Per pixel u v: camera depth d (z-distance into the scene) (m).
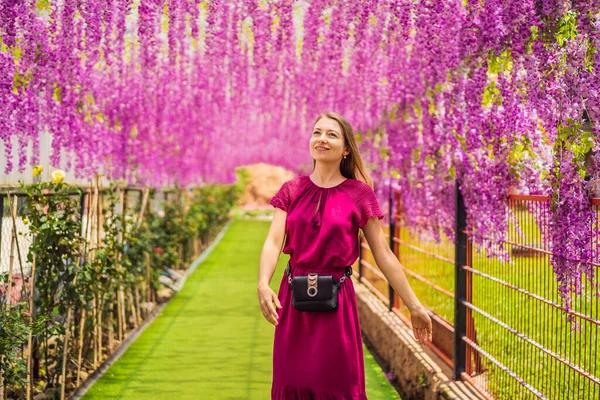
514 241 3.05
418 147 4.47
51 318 3.83
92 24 3.34
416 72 4.07
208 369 4.64
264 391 4.11
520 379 2.94
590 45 2.36
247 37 4.68
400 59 4.16
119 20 3.65
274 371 2.36
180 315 6.75
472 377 3.56
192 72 5.63
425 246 4.73
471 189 3.43
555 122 2.49
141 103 5.58
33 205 3.72
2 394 3.34
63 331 3.68
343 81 5.30
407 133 4.50
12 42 3.04
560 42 2.48
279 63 4.97
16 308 3.44
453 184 3.84
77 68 3.99
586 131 2.44
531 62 2.54
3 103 3.26
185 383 4.28
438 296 4.32
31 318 3.62
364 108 5.44
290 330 2.31
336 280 2.30
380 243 2.42
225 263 11.34
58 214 4.04
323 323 2.28
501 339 3.18
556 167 2.46
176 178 8.75
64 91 4.05
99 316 4.76
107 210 5.17
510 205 3.10
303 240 2.35
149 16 3.20
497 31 2.74
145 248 6.34
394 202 5.85
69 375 4.29
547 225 2.72
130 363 4.79
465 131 3.33
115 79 5.07
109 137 5.50
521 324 2.97
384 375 4.56
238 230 19.14
